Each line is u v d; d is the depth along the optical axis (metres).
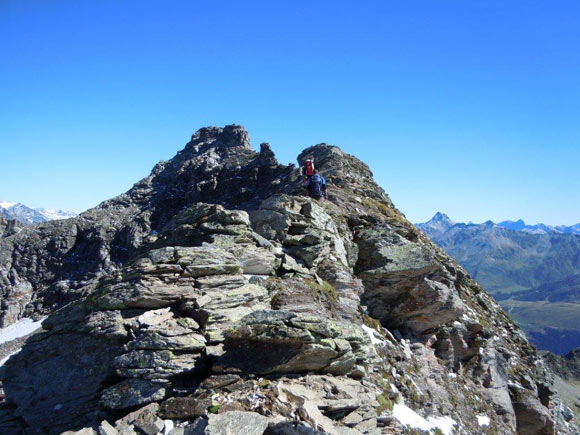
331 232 28.08
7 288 67.12
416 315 29.55
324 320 17.31
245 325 16.41
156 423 13.98
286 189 48.34
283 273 23.22
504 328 46.25
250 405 14.34
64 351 18.61
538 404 35.59
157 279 18.23
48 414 16.84
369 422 16.70
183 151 97.50
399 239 30.64
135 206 81.25
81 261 70.81
